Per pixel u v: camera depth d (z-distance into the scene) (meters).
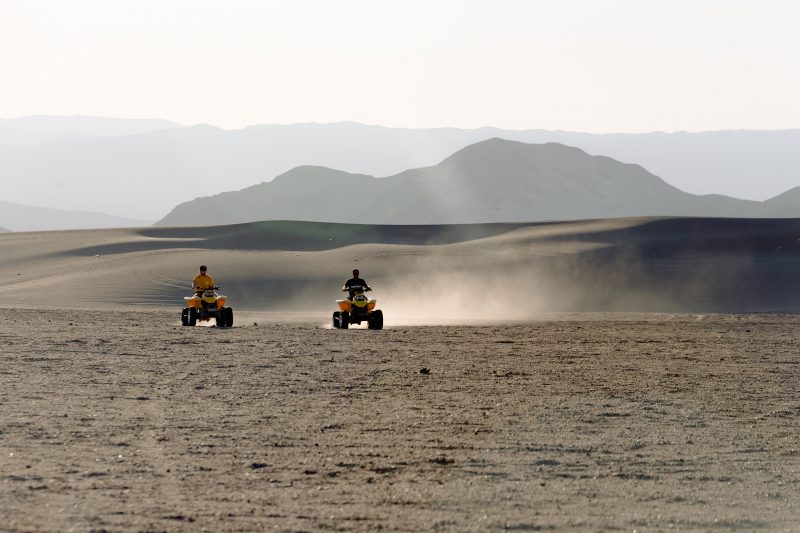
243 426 37.00
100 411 40.31
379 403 43.88
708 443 34.62
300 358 64.44
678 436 36.00
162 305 190.25
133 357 63.75
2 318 111.06
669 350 74.75
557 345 78.62
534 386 50.66
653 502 25.33
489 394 47.28
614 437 35.53
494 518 23.22
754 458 31.88
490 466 29.97
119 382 50.47
